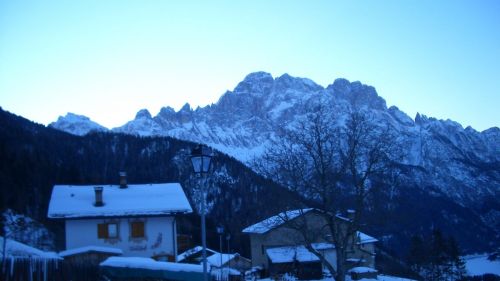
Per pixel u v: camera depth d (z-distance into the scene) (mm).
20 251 24578
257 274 49219
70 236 37469
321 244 49562
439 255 68812
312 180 32531
